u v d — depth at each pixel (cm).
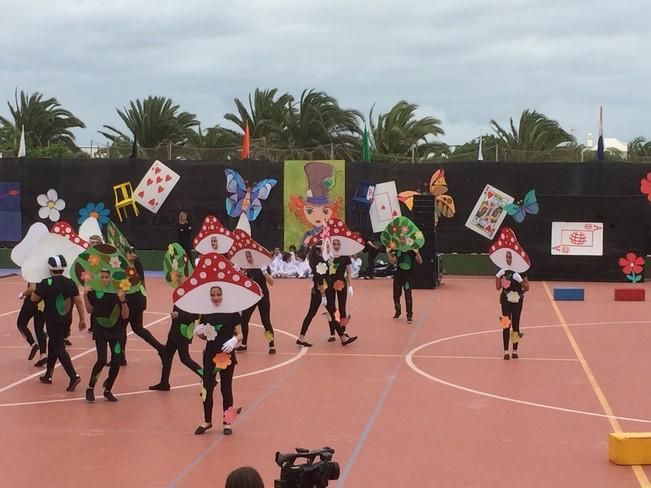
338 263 1521
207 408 947
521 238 2712
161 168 2859
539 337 1630
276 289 2480
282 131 4231
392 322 1823
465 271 2814
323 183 2809
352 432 945
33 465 824
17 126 4703
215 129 4381
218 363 932
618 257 2656
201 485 763
